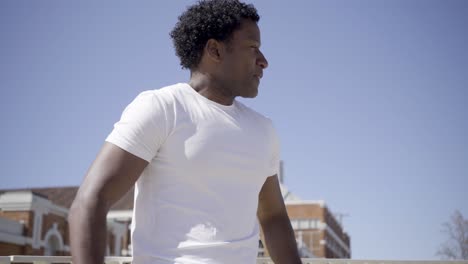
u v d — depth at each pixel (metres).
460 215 30.20
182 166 1.50
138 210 1.54
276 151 1.86
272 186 1.90
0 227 22.17
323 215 44.31
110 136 1.50
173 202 1.49
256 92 1.76
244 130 1.64
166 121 1.51
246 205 1.58
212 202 1.50
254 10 1.78
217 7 1.72
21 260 3.20
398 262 3.98
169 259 1.43
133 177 1.46
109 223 30.20
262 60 1.75
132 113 1.51
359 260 3.95
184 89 1.62
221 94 1.70
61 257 3.35
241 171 1.58
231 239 1.51
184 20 1.75
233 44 1.71
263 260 3.71
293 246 1.90
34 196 24.48
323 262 3.92
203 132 1.54
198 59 1.72
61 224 27.05
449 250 29.86
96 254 1.32
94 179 1.42
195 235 1.46
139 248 1.48
